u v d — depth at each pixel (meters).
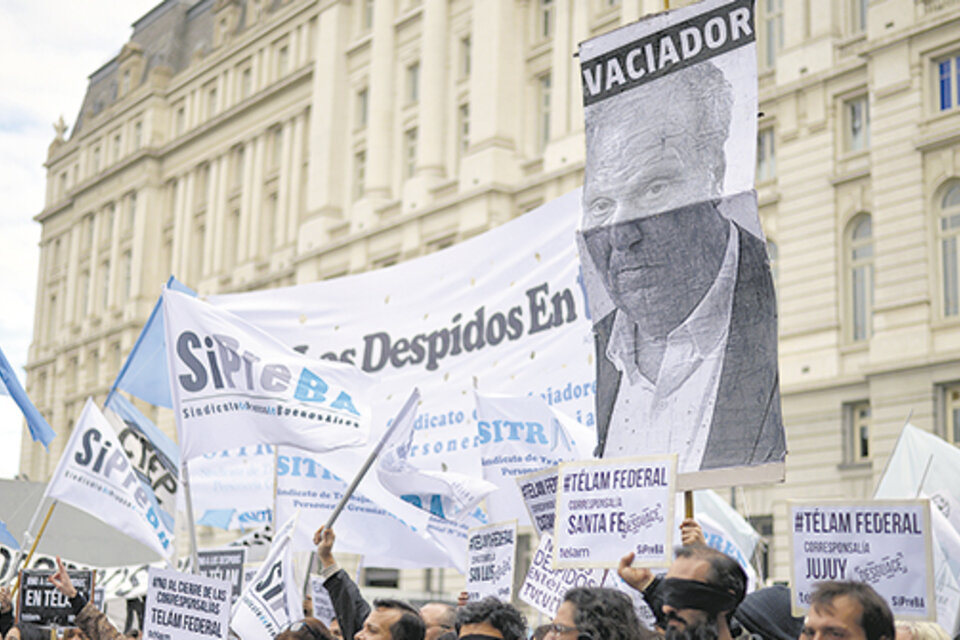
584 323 8.46
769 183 27.67
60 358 55.03
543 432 7.75
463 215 34.31
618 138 6.19
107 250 53.50
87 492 8.40
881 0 25.77
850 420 25.50
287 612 7.48
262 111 45.34
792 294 26.81
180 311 7.69
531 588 6.09
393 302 9.78
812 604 3.59
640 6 30.62
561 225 8.75
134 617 11.42
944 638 4.62
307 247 40.59
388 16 39.41
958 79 24.59
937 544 6.17
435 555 9.02
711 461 5.55
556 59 32.81
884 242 25.06
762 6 28.73
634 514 5.00
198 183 48.94
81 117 58.88
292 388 7.60
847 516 4.82
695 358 5.70
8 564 10.96
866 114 26.33
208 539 42.09
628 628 4.17
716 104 5.84
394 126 38.81
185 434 7.51
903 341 24.41
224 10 49.62
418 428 9.42
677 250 5.84
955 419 23.70
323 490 9.23
